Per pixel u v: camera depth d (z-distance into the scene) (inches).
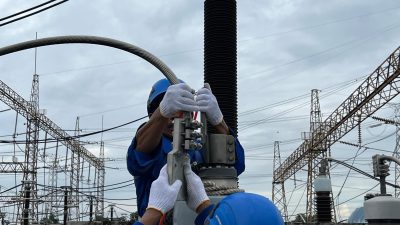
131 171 182.4
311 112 2952.8
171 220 164.9
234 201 134.9
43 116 2765.7
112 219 2126.0
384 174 316.8
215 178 177.8
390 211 279.6
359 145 2246.6
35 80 2787.9
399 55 1865.2
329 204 587.2
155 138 172.7
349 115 2234.3
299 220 2284.7
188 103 156.3
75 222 2039.9
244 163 194.7
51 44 259.4
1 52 269.6
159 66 209.3
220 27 228.4
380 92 2042.3
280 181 3331.7
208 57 228.4
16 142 2456.9
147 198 183.8
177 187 146.7
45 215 2628.0
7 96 2541.8
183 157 154.5
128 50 228.2
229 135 184.2
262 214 132.1
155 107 194.4
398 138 1862.7
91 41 242.2
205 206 152.9
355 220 533.6
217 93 223.3
